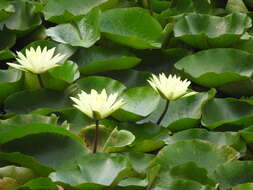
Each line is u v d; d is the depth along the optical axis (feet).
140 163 6.92
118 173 6.22
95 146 7.00
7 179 6.55
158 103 7.77
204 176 6.73
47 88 7.93
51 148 7.02
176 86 7.38
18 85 7.98
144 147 7.21
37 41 8.64
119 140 7.18
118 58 8.20
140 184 6.50
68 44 8.60
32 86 8.00
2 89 7.93
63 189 6.48
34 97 7.86
